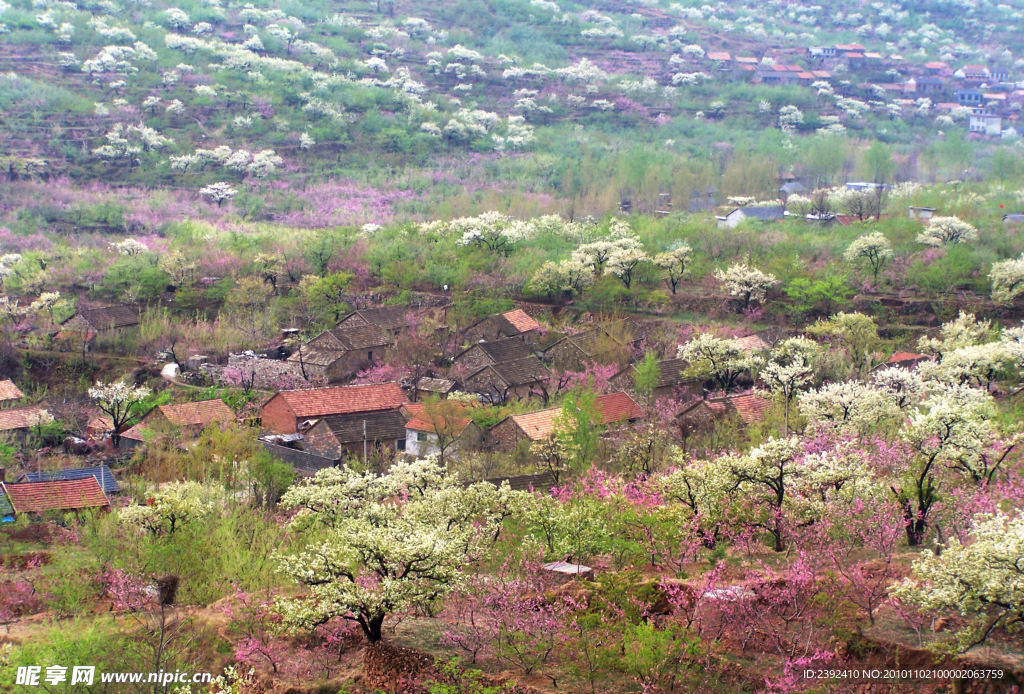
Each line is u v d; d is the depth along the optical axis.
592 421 62.59
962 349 70.12
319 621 32.59
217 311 116.19
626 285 116.56
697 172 190.25
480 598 34.16
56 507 55.94
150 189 181.38
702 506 39.94
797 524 37.69
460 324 106.62
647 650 29.72
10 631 38.38
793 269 114.00
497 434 68.62
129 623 37.03
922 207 147.38
